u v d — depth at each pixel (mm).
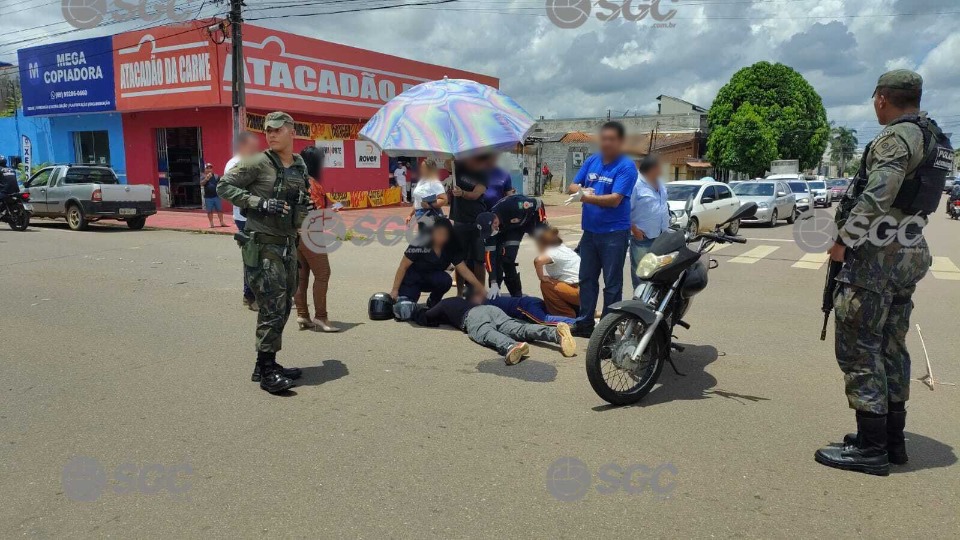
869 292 3326
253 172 4398
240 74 15938
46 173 16516
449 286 6918
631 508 3074
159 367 5094
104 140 21656
